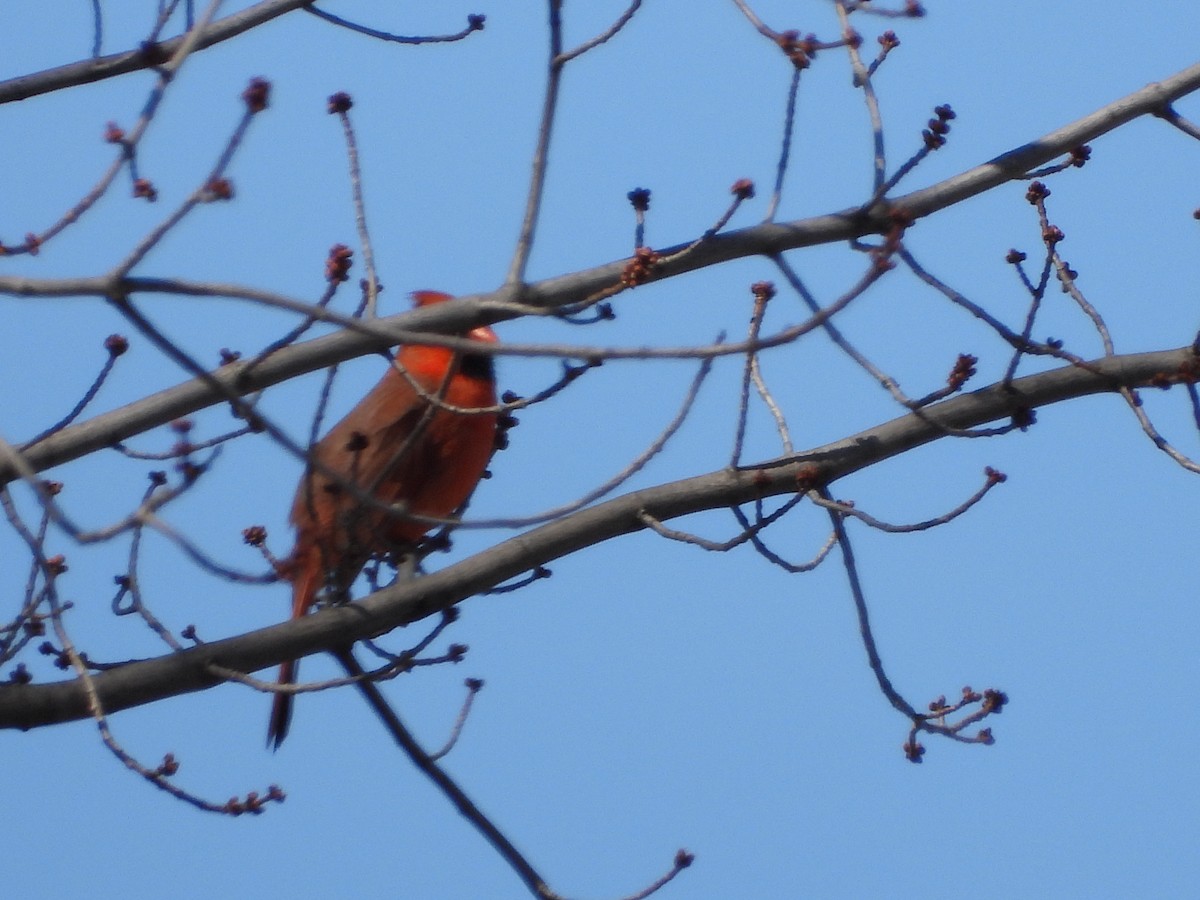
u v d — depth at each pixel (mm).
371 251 8383
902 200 9195
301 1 9438
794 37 8547
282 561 9508
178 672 8812
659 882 8922
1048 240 9188
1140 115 9617
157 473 8820
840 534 8875
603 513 9227
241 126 6383
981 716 9117
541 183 8789
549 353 6578
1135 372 9367
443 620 9102
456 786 9195
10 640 8625
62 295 6289
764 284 8812
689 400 7836
